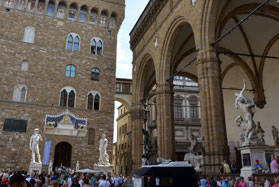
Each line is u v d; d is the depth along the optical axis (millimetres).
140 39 42938
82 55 44469
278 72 37906
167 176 12570
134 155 41531
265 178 14125
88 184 13547
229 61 45656
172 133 31703
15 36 41031
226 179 17609
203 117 22766
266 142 39156
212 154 21438
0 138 36656
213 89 22750
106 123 43156
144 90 47344
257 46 39906
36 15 43125
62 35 44000
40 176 19484
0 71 38969
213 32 24234
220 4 26391
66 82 42375
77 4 45750
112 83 45281
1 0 41500
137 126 42625
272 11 31219
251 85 42656
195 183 12719
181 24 29922
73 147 40125
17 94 39188
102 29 47000
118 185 27188
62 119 40438
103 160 35281
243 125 17625
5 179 17625
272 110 38750
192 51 40875
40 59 41656
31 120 38844
